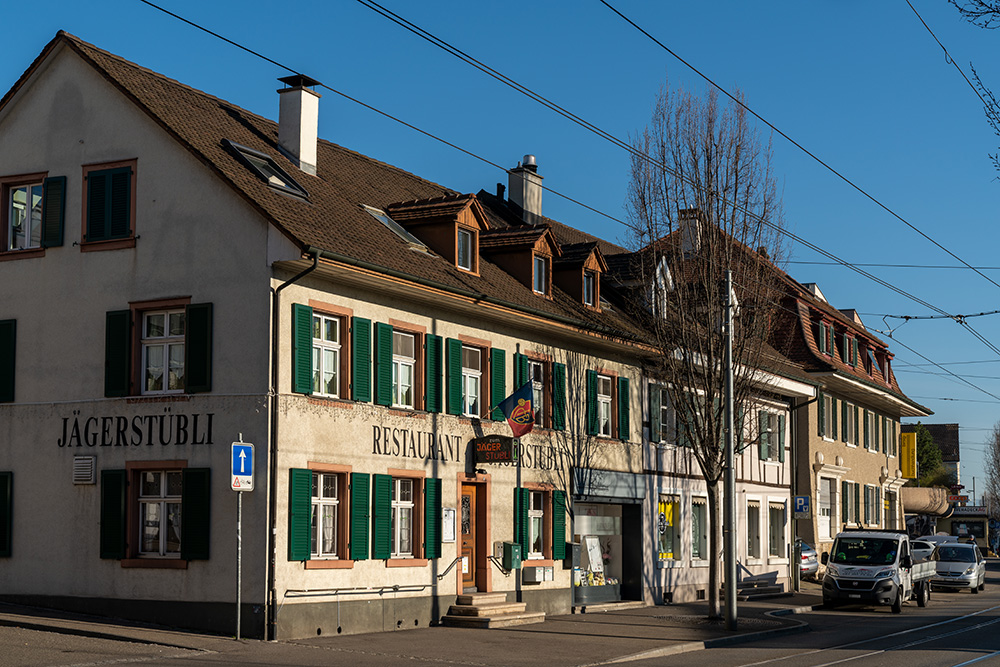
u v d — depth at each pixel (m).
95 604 22.03
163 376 22.30
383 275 22.53
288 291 21.44
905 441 61.88
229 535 20.98
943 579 46.91
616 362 32.53
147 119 22.67
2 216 24.09
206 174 21.95
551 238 29.88
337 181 26.69
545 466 28.73
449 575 25.11
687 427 28.66
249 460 19.38
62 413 22.86
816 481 45.84
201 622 21.00
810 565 44.09
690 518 35.84
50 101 23.75
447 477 25.16
